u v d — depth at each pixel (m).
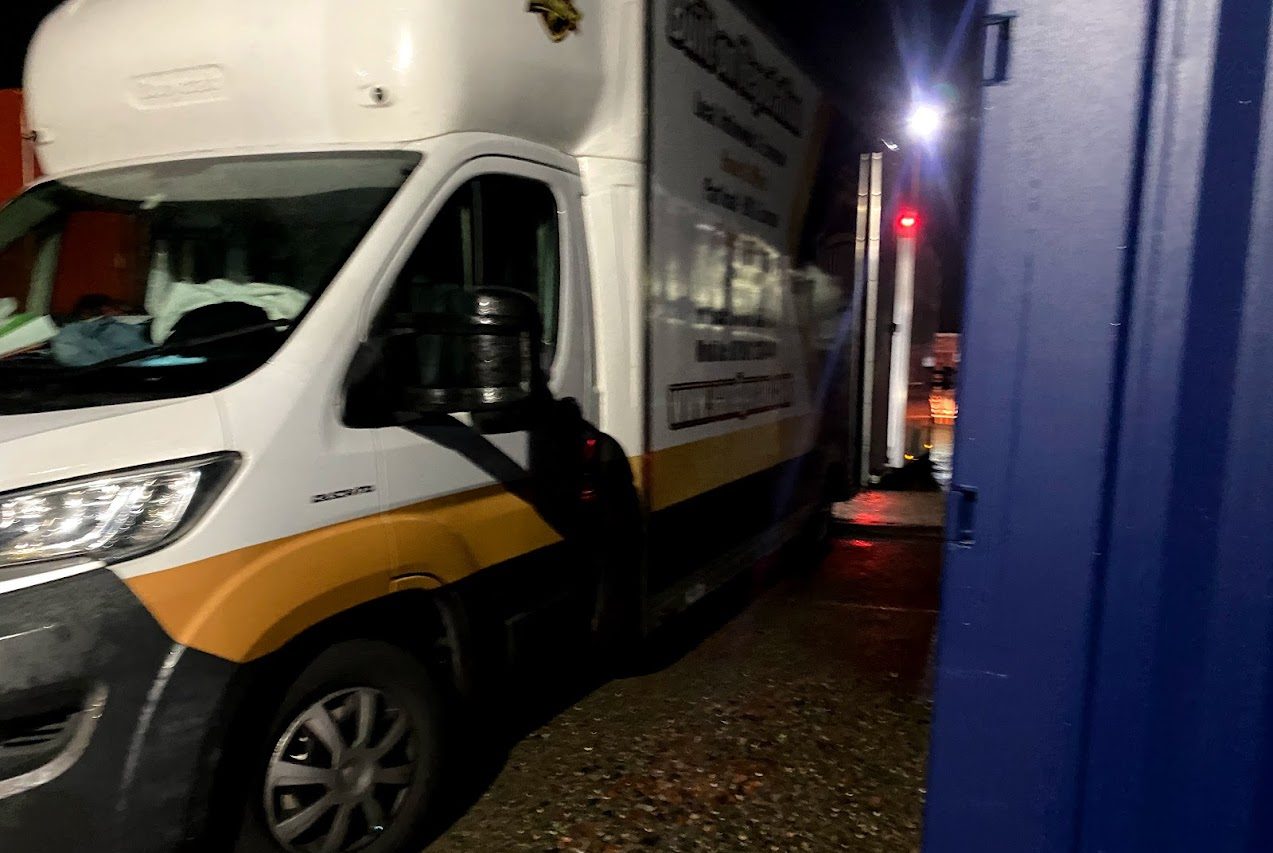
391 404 3.06
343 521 2.87
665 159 4.28
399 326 2.97
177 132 3.59
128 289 3.49
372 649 3.05
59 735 2.32
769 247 5.66
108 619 2.32
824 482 7.18
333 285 2.94
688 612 6.13
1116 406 1.65
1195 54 1.58
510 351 2.98
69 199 3.71
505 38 3.41
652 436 4.29
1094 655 1.70
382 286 3.04
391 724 3.16
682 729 4.35
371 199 3.16
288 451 2.71
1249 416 1.59
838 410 7.36
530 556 3.65
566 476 3.80
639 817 3.59
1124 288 1.63
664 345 4.37
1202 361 1.61
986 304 1.71
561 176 3.83
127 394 2.66
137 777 2.37
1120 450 1.66
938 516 9.15
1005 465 1.72
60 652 2.25
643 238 4.09
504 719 4.44
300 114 3.37
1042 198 1.67
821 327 6.76
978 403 1.73
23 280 3.69
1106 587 1.68
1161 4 1.59
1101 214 1.64
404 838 3.22
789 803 3.70
